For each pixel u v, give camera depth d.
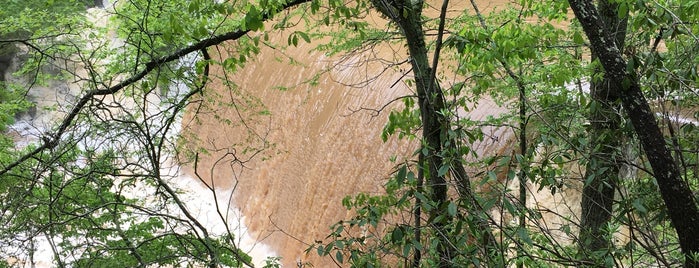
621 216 6.71
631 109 5.77
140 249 10.10
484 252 6.62
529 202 12.24
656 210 7.09
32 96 20.42
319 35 12.91
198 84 10.02
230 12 8.48
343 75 19.81
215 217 22.64
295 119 21.05
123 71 11.46
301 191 20.31
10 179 9.14
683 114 8.55
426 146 7.53
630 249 6.38
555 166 9.54
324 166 19.41
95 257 8.34
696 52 7.25
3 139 10.97
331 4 8.55
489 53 8.00
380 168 17.58
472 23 10.88
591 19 5.72
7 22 12.54
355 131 18.62
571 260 6.42
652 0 7.29
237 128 23.03
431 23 13.55
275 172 21.53
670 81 6.99
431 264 7.02
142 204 11.48
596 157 7.23
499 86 11.04
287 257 20.27
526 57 8.75
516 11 11.55
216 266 7.78
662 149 5.75
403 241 7.48
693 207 5.79
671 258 6.81
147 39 10.72
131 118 8.79
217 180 23.91
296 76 21.47
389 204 8.78
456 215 6.66
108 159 8.92
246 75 23.67
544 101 9.42
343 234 17.69
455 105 8.20
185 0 10.84
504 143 13.88
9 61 24.95
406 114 9.35
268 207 21.58
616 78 5.74
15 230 8.26
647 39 7.13
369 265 7.11
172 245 10.37
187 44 11.23
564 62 9.20
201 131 24.28
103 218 9.93
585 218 7.63
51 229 8.04
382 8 9.11
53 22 12.54
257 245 21.47
